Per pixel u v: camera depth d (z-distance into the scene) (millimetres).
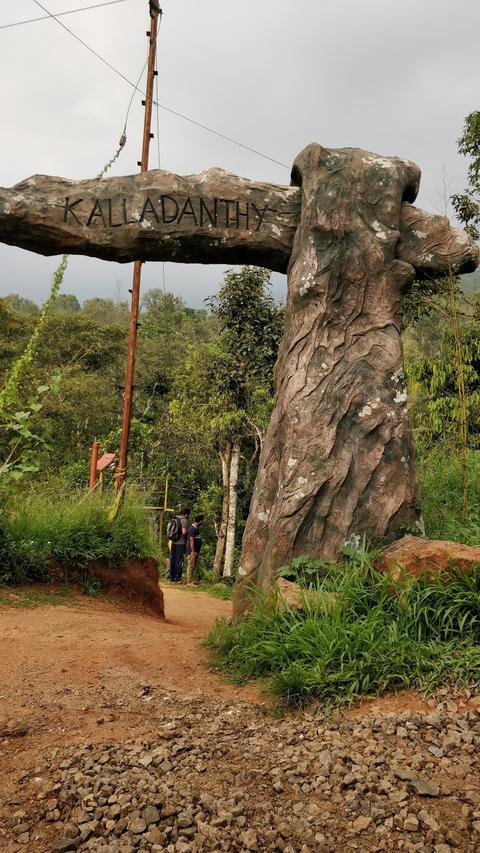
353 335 5363
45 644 4824
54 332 31109
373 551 4664
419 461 7590
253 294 16047
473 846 2334
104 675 4207
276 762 3008
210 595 13289
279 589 4434
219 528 20906
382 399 5230
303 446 5102
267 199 5809
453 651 3711
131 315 11398
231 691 3984
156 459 24828
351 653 3773
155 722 3520
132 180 5711
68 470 19328
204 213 5711
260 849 2396
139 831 2506
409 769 2828
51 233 5633
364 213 5504
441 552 4230
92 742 3252
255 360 16578
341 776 2846
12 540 6789
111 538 7449
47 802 2752
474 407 8312
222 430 17750
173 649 4859
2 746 3236
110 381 31797
